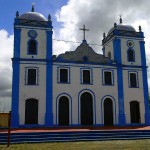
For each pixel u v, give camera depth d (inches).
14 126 924.6
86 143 668.1
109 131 780.0
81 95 1029.8
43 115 962.7
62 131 751.7
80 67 1051.3
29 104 962.7
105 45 1237.1
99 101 1042.7
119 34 1137.4
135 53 1141.7
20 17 1040.8
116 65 1097.4
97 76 1064.2
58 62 1024.9
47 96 980.6
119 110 1055.6
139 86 1109.7
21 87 964.0
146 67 1137.4
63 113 992.9
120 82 1084.5
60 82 1011.3
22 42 1008.2
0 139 680.4
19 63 983.0
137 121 1074.1
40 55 1013.8
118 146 603.8
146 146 602.9
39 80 987.3
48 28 1045.8
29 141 690.2
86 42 1100.5
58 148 579.5
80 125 999.0
